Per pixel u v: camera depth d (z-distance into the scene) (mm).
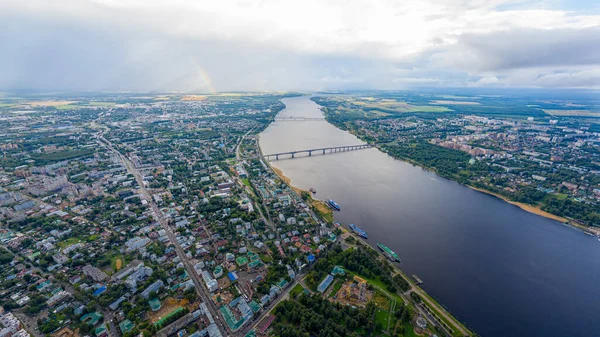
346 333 193000
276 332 193250
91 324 192000
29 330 188250
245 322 198500
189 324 193625
